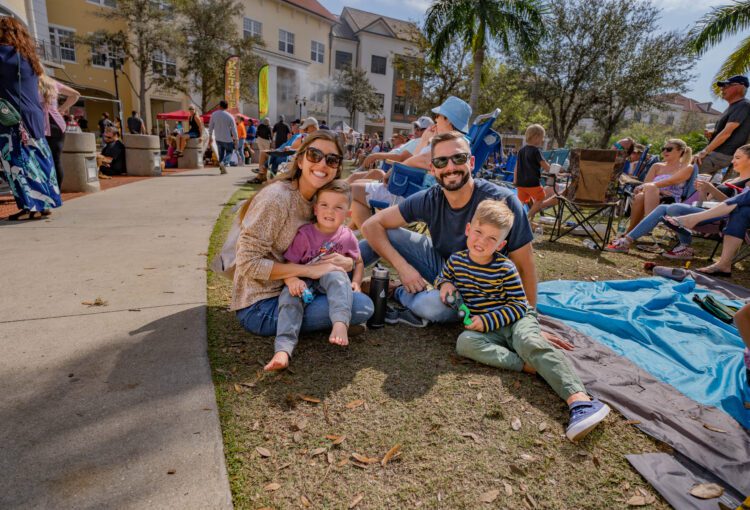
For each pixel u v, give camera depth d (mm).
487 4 12781
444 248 2750
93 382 1807
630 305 3070
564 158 11016
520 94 21250
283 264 2152
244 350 2154
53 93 4613
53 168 4707
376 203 4074
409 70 24000
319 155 2078
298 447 1547
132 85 23703
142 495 1290
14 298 2592
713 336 2705
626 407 1904
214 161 13359
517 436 1681
